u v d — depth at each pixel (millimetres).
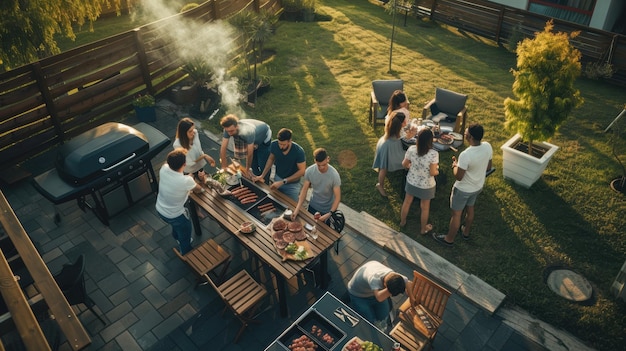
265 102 11680
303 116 11094
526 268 7121
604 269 7094
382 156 8195
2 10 10211
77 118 10141
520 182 8766
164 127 10672
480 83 12719
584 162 9484
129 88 10906
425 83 12680
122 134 7898
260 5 15133
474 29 16172
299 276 6980
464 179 6812
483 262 7242
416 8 17547
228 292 5977
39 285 4172
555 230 7801
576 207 8281
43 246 7500
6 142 9031
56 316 3924
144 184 8297
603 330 6172
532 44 8023
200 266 6344
